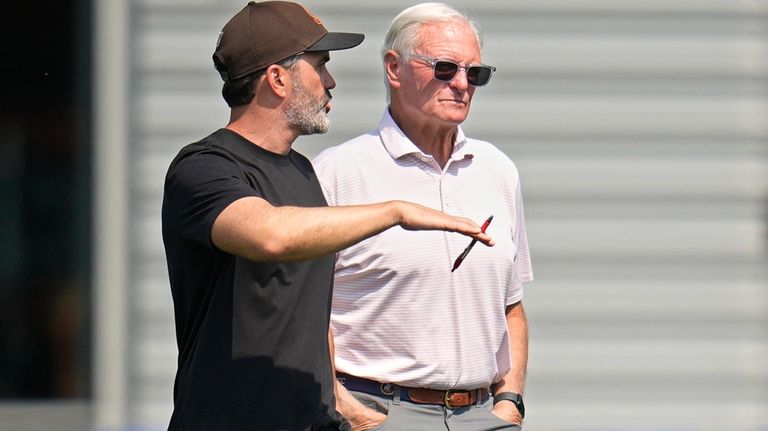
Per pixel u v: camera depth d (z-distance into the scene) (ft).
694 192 77.51
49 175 86.79
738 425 77.51
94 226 77.20
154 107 75.77
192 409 39.52
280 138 41.37
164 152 75.92
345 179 48.96
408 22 49.08
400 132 49.06
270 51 40.68
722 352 77.51
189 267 39.78
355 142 49.85
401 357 47.50
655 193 77.61
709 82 77.51
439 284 47.47
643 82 77.51
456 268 44.80
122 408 75.41
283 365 39.78
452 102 48.19
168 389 75.87
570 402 77.30
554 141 77.41
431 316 47.47
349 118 76.69
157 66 75.72
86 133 85.20
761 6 77.41
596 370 77.30
